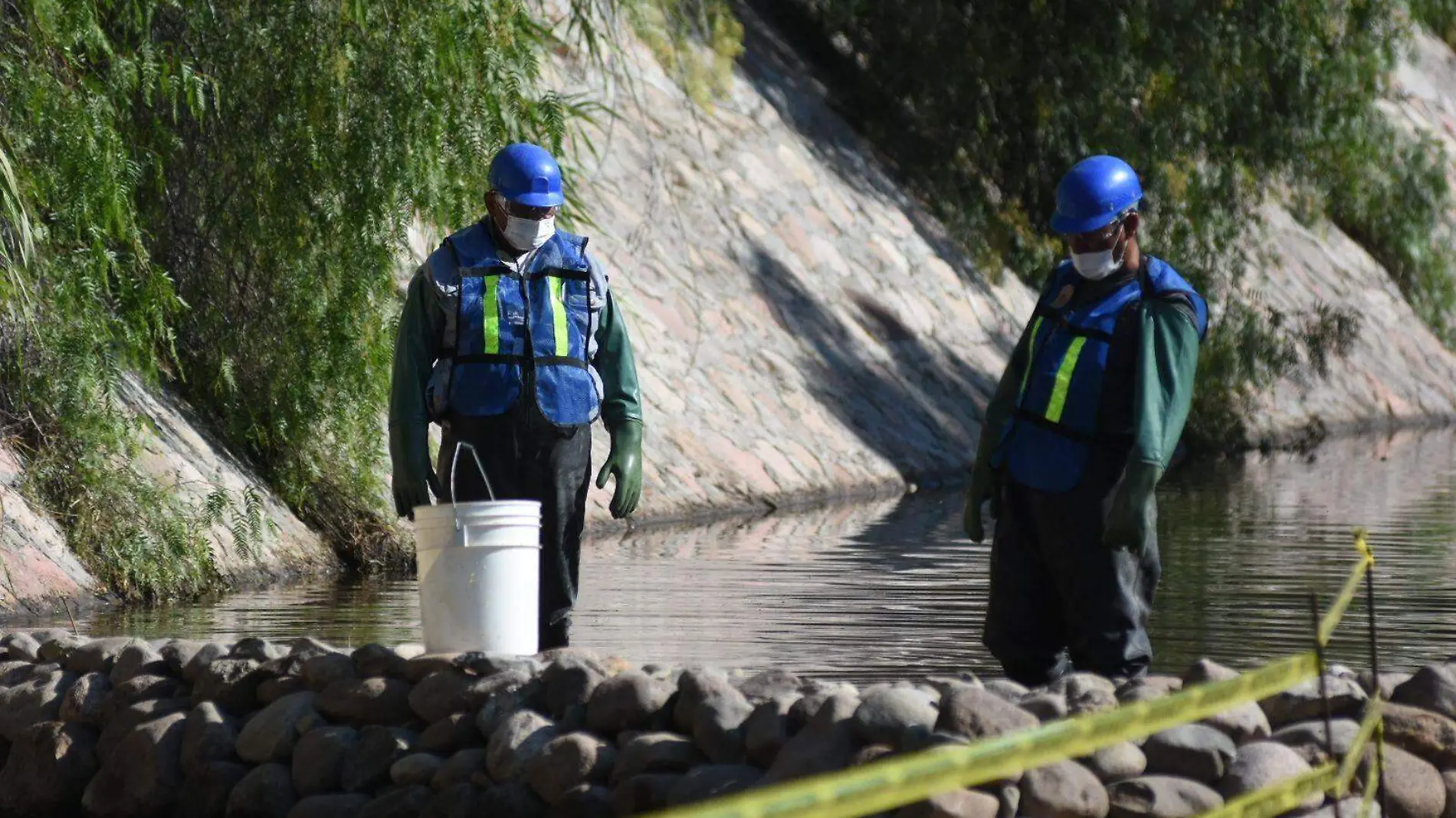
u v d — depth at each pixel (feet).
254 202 136.56
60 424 123.13
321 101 132.67
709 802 56.18
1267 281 291.58
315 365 138.31
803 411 213.66
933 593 121.80
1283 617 109.81
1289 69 278.05
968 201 292.40
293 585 130.62
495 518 68.90
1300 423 308.81
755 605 115.14
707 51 261.03
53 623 109.19
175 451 132.98
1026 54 290.15
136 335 123.24
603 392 80.07
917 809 53.98
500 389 75.51
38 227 111.96
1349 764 52.90
